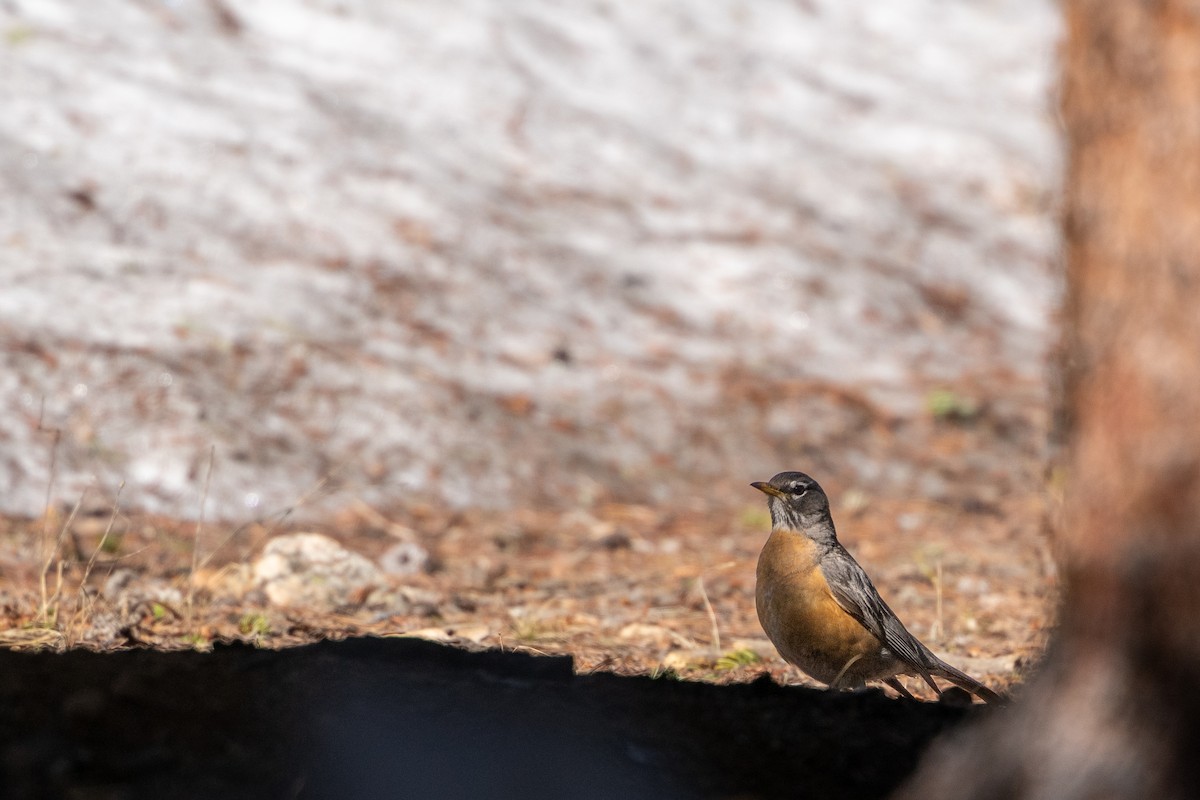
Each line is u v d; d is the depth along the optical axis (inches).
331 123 782.5
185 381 568.4
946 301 780.6
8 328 573.9
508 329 672.4
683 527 541.6
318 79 820.0
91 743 237.8
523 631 377.4
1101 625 198.8
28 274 610.5
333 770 244.8
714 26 1003.3
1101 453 198.4
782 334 723.4
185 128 738.2
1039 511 554.3
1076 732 200.4
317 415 575.8
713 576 469.1
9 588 390.9
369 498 537.6
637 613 414.3
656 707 295.1
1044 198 882.1
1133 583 194.7
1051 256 831.1
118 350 577.0
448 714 274.2
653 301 727.1
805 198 849.5
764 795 256.7
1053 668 206.8
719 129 896.3
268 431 559.2
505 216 757.9
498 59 890.7
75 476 511.8
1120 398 196.1
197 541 410.6
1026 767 206.4
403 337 645.3
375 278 677.9
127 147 713.6
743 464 608.4
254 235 685.3
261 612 377.1
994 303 786.8
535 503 557.0
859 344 725.3
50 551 434.9
